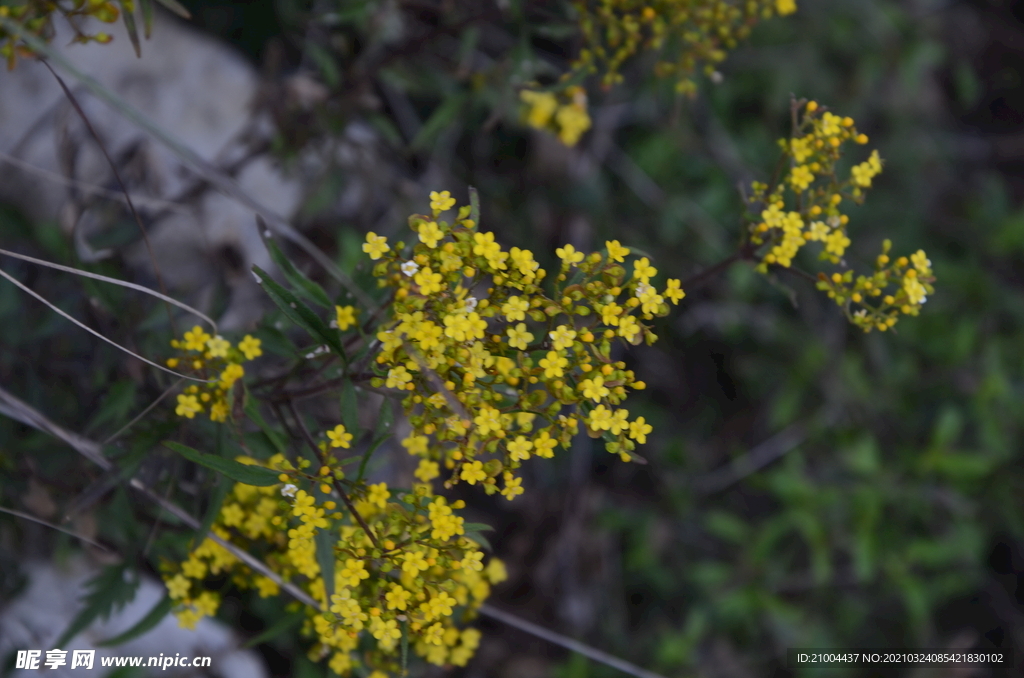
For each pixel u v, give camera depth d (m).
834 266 4.63
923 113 5.54
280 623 2.40
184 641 3.21
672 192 4.54
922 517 4.34
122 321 2.67
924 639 4.50
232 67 3.79
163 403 2.48
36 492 2.67
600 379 1.80
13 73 3.38
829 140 2.20
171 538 2.51
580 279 1.91
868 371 4.82
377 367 1.97
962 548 4.29
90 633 3.05
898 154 5.19
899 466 4.34
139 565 2.65
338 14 3.13
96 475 2.64
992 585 4.91
